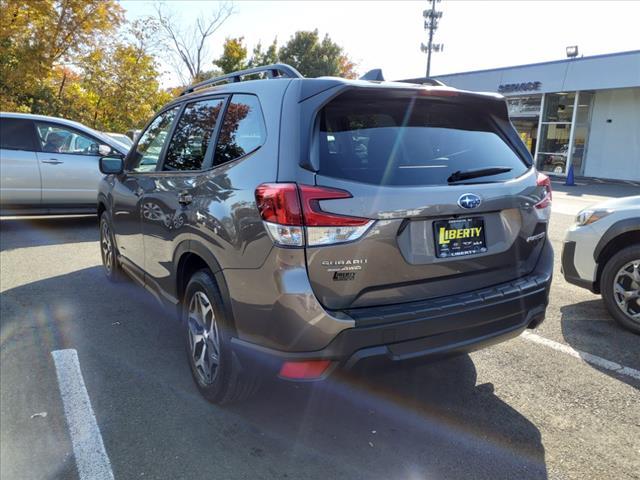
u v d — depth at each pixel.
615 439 2.88
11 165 8.20
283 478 2.55
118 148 9.10
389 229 2.50
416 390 3.44
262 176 2.57
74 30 20.34
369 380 3.53
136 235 4.30
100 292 5.37
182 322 3.57
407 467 2.64
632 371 3.69
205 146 3.29
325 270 2.40
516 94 23.12
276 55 42.06
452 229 2.72
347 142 2.62
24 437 2.86
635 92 19.84
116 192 4.83
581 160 21.94
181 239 3.27
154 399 3.26
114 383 3.46
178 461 2.67
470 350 2.84
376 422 3.06
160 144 4.07
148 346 4.06
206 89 3.65
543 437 2.90
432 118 3.02
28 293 5.32
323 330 2.39
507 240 2.96
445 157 2.88
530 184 3.09
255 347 2.63
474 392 3.41
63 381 3.48
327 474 2.58
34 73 19.59
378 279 2.52
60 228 8.95
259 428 2.97
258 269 2.52
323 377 2.46
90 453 2.72
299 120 2.56
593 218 4.61
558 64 21.16
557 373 3.66
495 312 2.81
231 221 2.69
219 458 2.69
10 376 3.54
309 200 2.37
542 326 4.55
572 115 21.70
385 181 2.56
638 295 4.29
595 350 4.04
